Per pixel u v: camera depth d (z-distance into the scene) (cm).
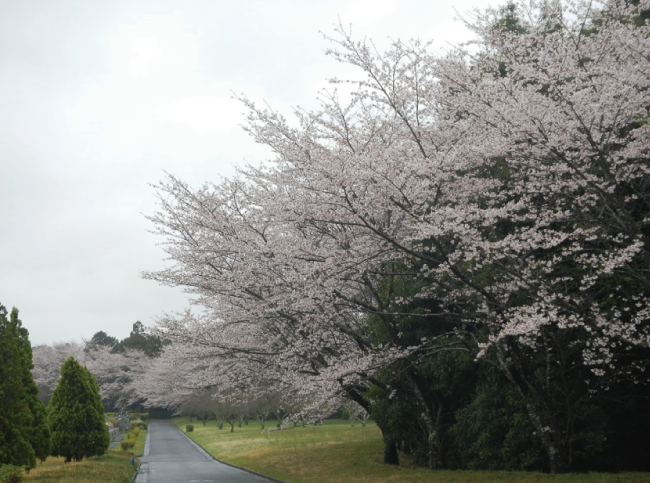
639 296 1138
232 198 1531
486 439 1416
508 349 1288
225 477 1877
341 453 2238
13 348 1623
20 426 1580
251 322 1669
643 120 1136
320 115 1370
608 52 1157
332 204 1236
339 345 1712
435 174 1169
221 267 1628
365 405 1902
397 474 1566
